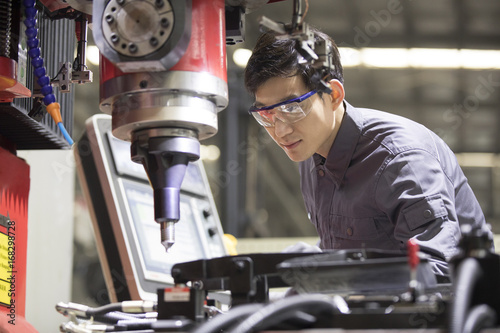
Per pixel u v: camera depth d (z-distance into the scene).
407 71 8.87
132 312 1.35
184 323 0.98
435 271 1.37
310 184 2.15
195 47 1.23
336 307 0.92
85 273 5.13
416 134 1.82
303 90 1.70
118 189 2.07
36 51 1.50
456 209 1.84
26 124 1.72
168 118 1.21
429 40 8.16
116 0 1.21
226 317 0.87
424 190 1.66
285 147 1.79
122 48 1.20
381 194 1.76
